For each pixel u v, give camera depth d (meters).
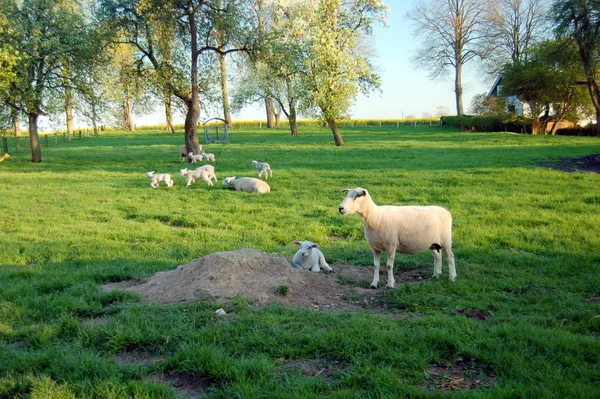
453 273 8.05
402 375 4.61
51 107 28.53
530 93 49.69
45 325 5.95
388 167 24.61
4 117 27.97
